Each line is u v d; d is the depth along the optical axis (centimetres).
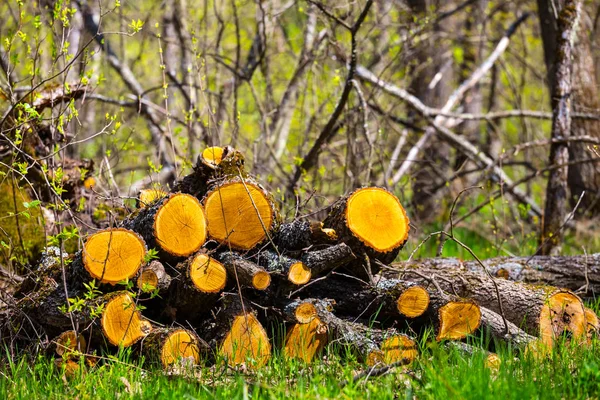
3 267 877
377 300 729
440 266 884
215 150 780
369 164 1153
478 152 1434
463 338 726
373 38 1573
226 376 650
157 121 1366
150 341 687
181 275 708
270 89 1383
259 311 726
